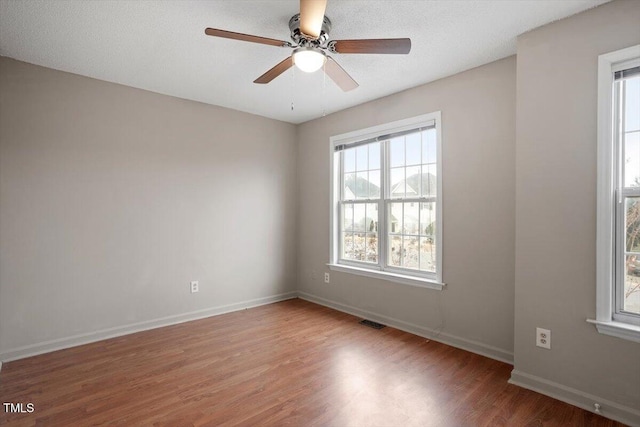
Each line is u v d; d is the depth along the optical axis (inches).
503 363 101.3
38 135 107.9
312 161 171.6
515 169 97.2
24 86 105.5
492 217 105.1
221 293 150.7
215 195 148.9
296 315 148.0
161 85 125.3
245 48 97.3
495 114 104.3
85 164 116.4
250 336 123.0
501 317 103.2
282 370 97.0
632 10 73.3
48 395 83.7
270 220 169.2
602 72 76.5
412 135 129.0
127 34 89.5
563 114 82.2
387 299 135.9
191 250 141.7
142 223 128.9
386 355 107.0
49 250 109.7
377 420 74.3
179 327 132.6
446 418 75.0
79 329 115.0
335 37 90.6
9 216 103.1
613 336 75.2
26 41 93.0
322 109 154.9
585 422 73.5
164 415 75.7
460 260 112.9
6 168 102.7
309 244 173.5
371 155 145.3
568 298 81.4
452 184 114.8
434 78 118.0
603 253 76.2
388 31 87.7
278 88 128.4
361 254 150.0
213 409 78.1
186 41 93.4
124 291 124.7
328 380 91.4
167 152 135.1
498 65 103.7
